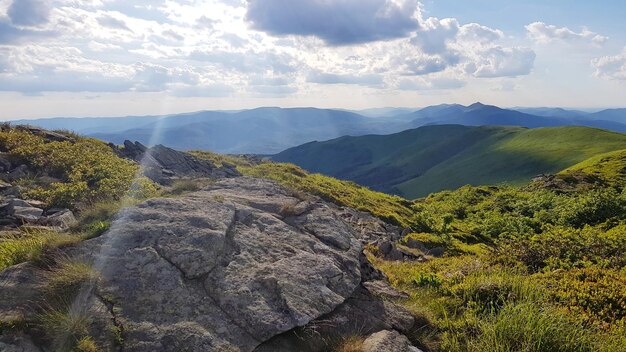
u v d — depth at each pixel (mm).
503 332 7035
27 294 5770
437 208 46938
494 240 31297
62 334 5227
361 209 31625
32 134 24797
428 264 13789
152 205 8531
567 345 6832
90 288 5992
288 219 9758
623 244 17094
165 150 33156
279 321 6066
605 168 72312
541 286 9484
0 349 4922
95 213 8852
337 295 7094
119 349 5230
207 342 5492
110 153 26078
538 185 61875
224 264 7074
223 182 12414
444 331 7504
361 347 6031
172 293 6184
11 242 8266
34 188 16562
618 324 8078
